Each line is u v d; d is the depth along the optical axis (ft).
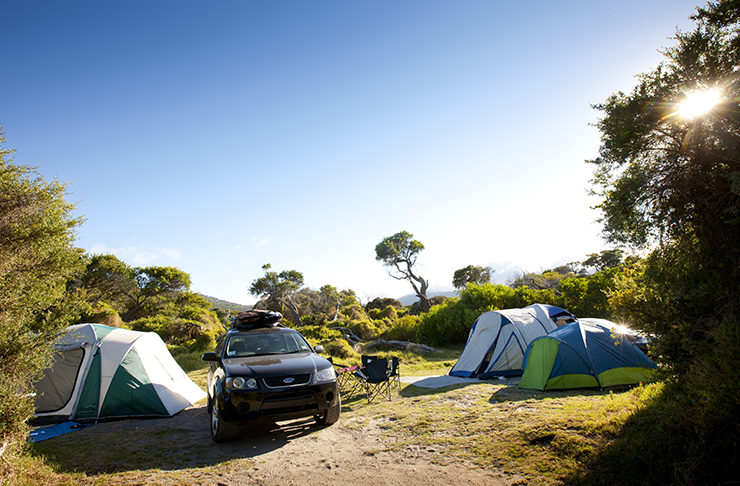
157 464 16.06
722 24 12.65
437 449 15.93
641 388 19.27
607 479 11.62
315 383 19.54
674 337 15.21
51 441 19.74
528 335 33.60
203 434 20.38
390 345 63.05
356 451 16.76
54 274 16.28
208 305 153.79
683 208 13.39
